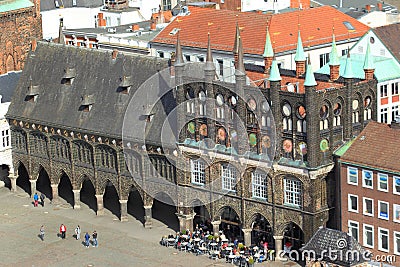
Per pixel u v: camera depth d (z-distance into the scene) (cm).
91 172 17725
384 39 17250
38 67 19000
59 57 18800
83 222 17538
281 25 18975
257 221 16138
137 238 16762
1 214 18038
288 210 15338
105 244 16600
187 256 16000
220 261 15750
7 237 17038
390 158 14575
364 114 15575
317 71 17538
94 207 18162
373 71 15650
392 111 16588
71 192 18900
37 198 18350
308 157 14950
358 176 14838
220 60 19025
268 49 16338
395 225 14550
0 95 18838
